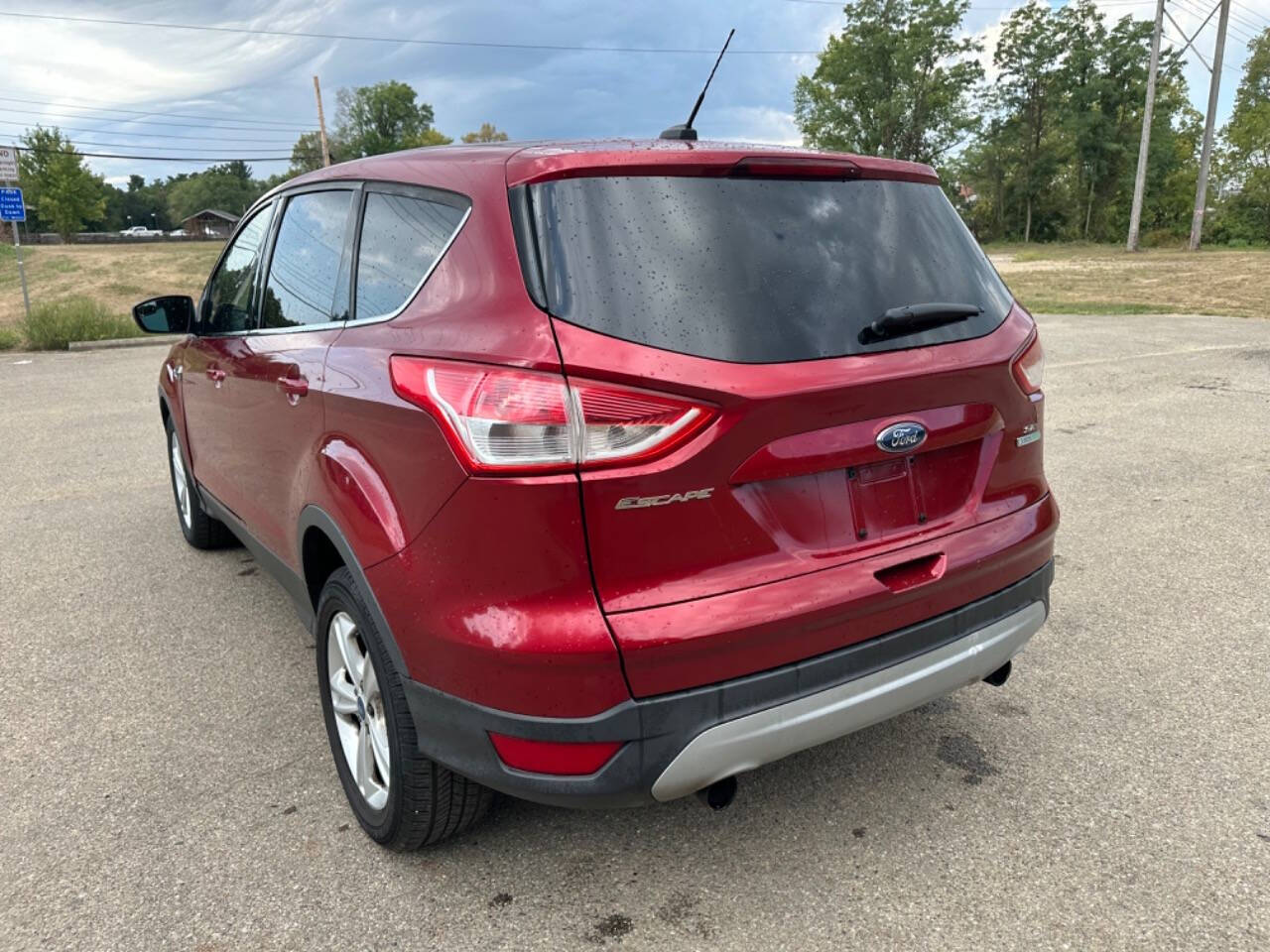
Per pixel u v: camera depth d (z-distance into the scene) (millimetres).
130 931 2293
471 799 2418
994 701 3352
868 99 70438
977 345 2438
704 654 1988
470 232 2217
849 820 2688
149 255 50344
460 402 1990
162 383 5062
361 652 2607
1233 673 3510
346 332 2625
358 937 2264
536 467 1906
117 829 2703
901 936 2229
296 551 2949
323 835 2668
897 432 2230
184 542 5277
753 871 2479
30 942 2260
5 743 3188
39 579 4730
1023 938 2215
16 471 6863
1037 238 75812
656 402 1919
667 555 1980
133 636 4051
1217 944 2182
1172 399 8656
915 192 2584
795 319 2131
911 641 2283
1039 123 73188
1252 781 2828
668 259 2066
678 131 2664
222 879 2484
